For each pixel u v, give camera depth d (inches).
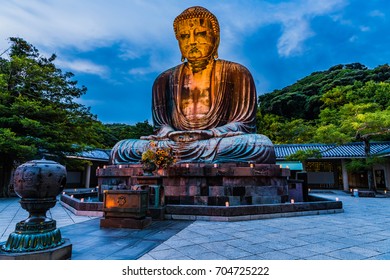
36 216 170.1
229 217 315.6
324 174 1177.4
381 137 1110.4
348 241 224.7
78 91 825.5
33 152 605.6
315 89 1950.1
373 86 1328.7
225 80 511.2
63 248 169.9
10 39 798.5
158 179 339.6
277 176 399.9
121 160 465.7
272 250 197.6
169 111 543.8
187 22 515.2
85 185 1141.7
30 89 759.7
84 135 833.5
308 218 346.0
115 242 218.2
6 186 720.3
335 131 888.3
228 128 470.9
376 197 756.0
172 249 198.8
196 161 431.2
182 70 542.3
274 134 1561.3
